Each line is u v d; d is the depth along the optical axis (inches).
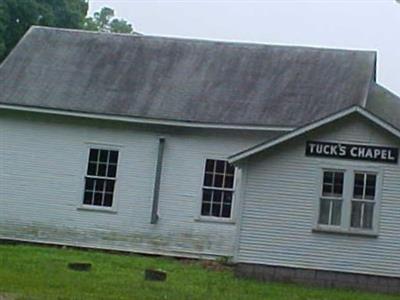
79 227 1144.2
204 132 1124.5
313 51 1247.5
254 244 948.6
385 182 932.0
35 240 1150.3
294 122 1100.5
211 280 889.5
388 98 1208.8
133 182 1137.4
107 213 1139.3
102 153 1150.3
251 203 952.9
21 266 849.5
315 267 938.1
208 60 1240.8
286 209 946.7
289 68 1215.6
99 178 1146.0
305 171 946.1
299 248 942.4
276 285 900.6
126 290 718.5
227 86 1184.2
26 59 1239.5
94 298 641.6
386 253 928.3
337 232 936.3
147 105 1149.1
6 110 1165.1
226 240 1107.9
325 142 943.7
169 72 1219.2
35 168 1159.0
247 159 956.6
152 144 1136.2
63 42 1282.0
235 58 1243.2
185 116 1122.7
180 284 818.2
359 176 939.3
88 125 1153.4
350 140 940.0
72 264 885.8
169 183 1127.6
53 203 1152.8
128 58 1249.4
